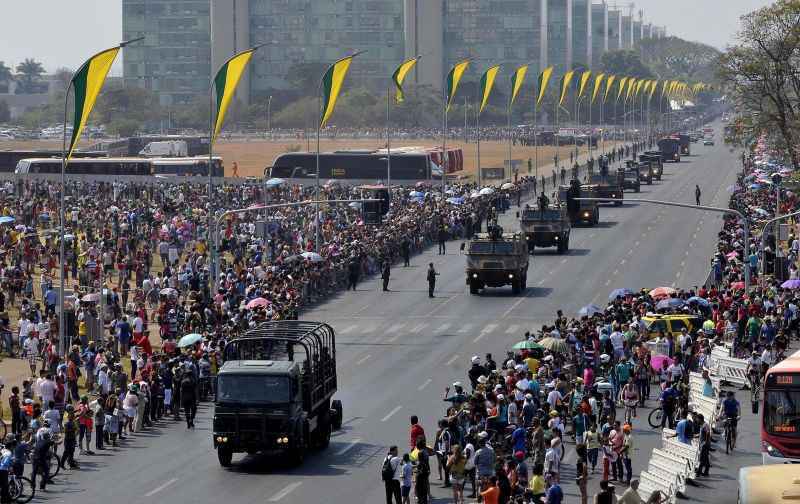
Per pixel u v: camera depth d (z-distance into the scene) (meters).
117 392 125.12
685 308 162.12
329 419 117.88
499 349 164.25
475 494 99.12
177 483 105.38
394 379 147.75
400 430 123.56
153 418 129.62
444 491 102.75
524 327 179.62
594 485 105.12
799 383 100.88
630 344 143.75
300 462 111.38
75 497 101.62
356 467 110.25
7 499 98.75
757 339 152.88
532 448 109.56
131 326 165.75
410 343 169.75
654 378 147.12
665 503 95.31
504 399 111.31
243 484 104.88
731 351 149.25
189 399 126.50
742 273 194.25
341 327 182.00
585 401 116.00
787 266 191.50
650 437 121.75
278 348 111.38
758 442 121.06
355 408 133.50
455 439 106.12
